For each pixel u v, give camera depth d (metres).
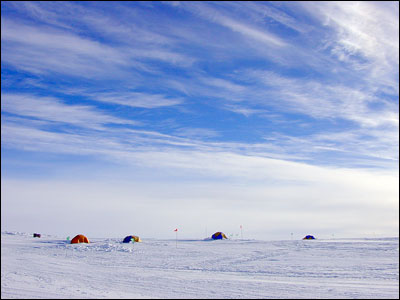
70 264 23.45
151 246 40.69
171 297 12.67
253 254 31.52
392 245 34.66
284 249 35.53
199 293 13.41
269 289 14.03
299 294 12.93
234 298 12.44
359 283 15.27
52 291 13.24
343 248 33.50
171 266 23.48
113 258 28.81
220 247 39.34
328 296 12.49
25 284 14.68
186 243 45.88
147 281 16.48
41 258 26.69
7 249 36.28
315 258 26.58
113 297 12.45
